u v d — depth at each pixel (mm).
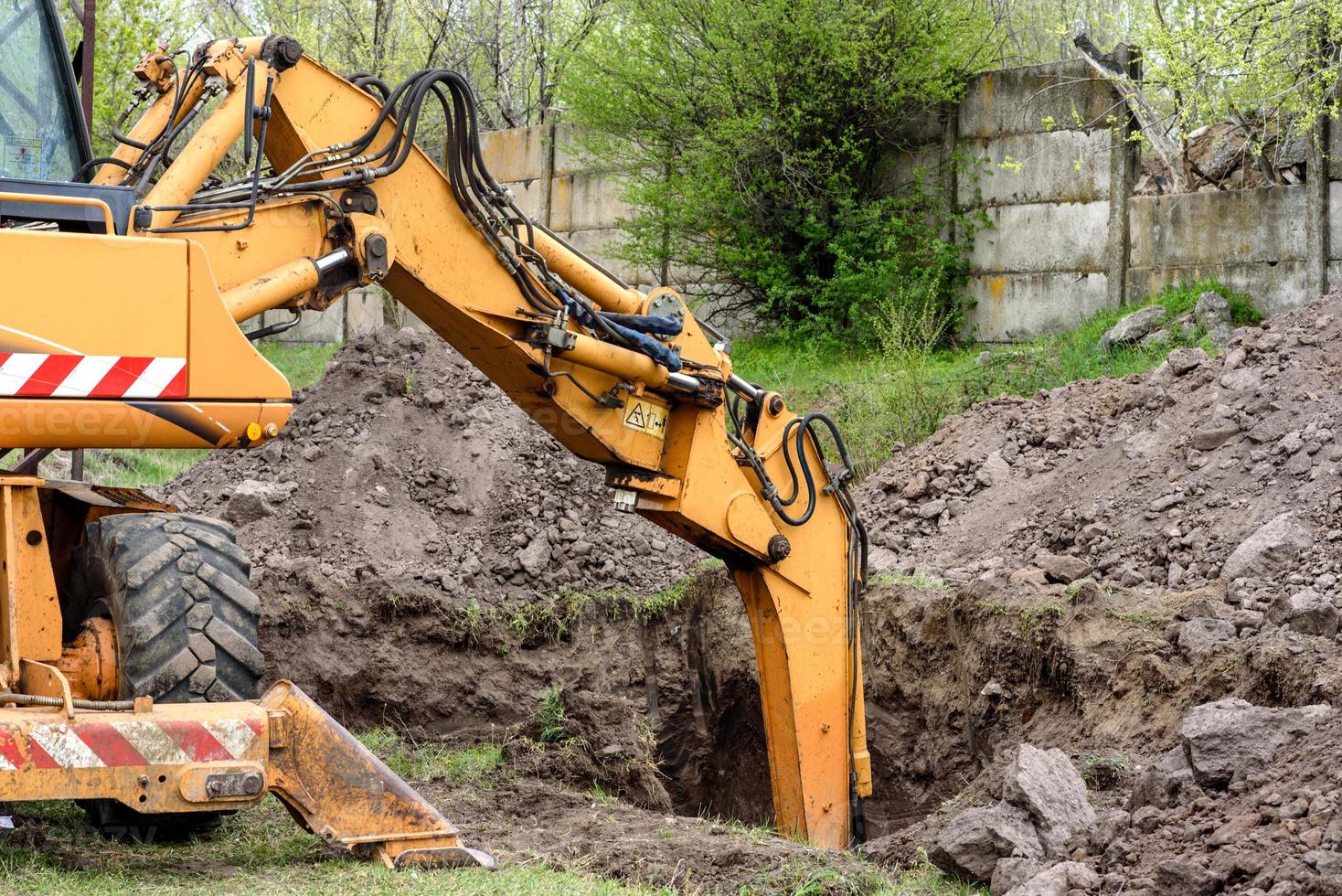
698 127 15750
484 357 6555
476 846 6176
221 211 5551
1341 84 12234
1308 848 4727
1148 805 5766
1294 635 6730
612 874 5781
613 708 8703
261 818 6223
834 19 14555
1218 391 9875
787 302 15469
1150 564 8555
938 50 14430
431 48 20062
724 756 9844
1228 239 12922
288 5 20516
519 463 11102
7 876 4891
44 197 5027
